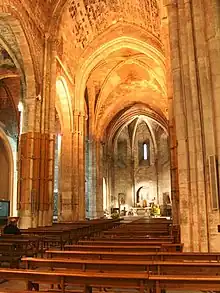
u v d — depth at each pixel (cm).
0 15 1608
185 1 1058
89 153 3459
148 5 2133
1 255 1008
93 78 3328
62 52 2302
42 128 1858
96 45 2691
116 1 2434
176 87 1038
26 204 1700
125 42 2684
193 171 953
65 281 479
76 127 2597
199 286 442
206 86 964
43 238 1102
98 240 1030
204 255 654
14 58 1888
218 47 952
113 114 3969
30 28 1820
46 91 1950
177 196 1520
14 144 2902
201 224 909
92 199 3378
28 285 529
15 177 2877
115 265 555
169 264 543
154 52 2588
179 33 1064
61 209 2484
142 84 3594
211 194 893
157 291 446
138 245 876
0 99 2770
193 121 974
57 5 2109
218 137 911
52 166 1856
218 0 986
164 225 1858
